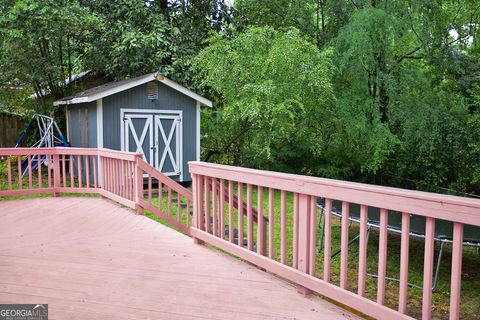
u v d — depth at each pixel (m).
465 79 10.23
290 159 11.49
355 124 9.11
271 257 3.23
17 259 3.71
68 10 9.79
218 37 9.45
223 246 3.78
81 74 11.95
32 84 10.48
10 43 9.37
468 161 9.77
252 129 10.58
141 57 11.58
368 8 9.07
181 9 12.91
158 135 9.66
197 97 10.11
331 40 9.81
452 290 2.07
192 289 3.03
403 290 2.29
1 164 10.47
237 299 2.85
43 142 10.18
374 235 5.93
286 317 2.58
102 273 3.35
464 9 9.99
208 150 12.09
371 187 2.43
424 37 9.52
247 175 3.38
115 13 11.91
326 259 2.78
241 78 8.87
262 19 12.67
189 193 5.85
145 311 2.65
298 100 8.54
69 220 5.32
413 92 9.75
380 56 9.43
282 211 3.10
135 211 5.82
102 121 8.89
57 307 2.69
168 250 4.03
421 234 3.99
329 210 2.73
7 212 5.78
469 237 3.87
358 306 2.52
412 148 10.22
